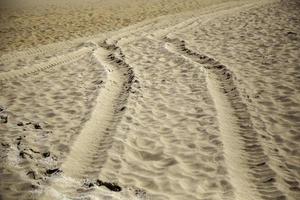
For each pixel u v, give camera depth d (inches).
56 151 204.8
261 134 219.1
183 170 189.0
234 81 291.7
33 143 213.8
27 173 183.3
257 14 510.0
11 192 168.2
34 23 544.7
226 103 261.7
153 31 467.2
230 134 222.2
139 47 403.5
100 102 267.9
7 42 446.9
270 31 420.2
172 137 220.7
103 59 369.1
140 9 632.4
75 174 184.9
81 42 431.5
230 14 533.0
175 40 422.0
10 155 200.2
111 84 301.6
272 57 338.0
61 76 325.4
